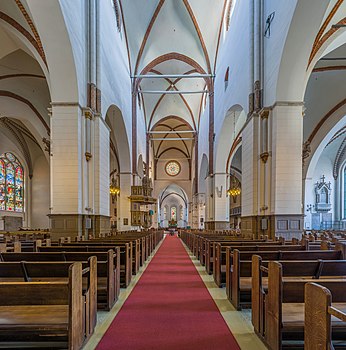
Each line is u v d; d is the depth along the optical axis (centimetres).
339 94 1609
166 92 2141
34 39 1011
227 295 481
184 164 3697
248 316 399
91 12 1091
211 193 2064
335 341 284
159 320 384
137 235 1120
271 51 1002
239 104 1328
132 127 2088
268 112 1005
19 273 337
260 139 1040
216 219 1923
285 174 954
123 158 1962
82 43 1040
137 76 2056
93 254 442
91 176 1063
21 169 2291
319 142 1858
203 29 1942
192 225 3491
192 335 340
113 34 1440
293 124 957
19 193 2259
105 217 1177
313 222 2341
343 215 2353
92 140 1073
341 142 2278
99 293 429
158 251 1212
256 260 342
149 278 638
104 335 338
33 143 2289
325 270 346
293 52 881
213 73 2080
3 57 1186
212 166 2080
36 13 832
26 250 630
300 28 828
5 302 251
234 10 1442
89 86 1080
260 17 1089
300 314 298
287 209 949
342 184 2372
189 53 2116
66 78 970
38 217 2325
